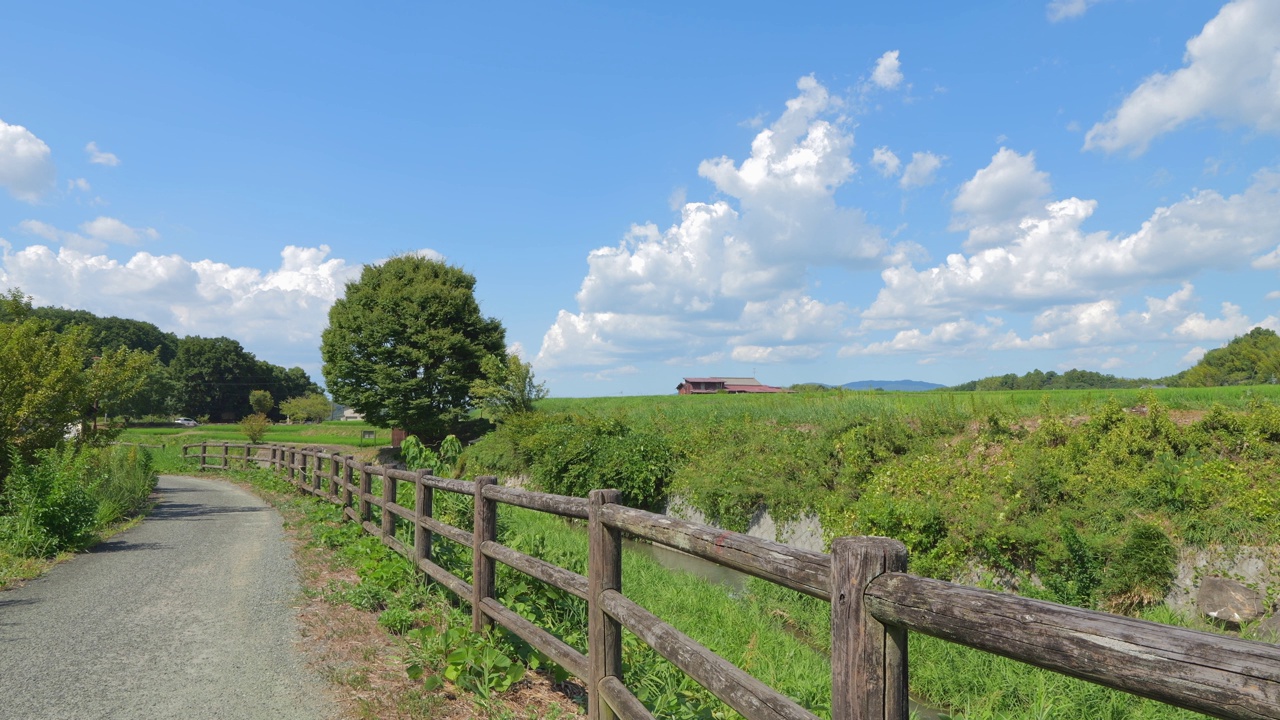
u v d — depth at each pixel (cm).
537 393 3109
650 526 313
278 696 409
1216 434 1045
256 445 2366
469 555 741
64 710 385
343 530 971
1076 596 859
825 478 1366
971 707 605
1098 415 1155
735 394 3688
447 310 3600
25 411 1160
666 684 473
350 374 3625
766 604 905
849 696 187
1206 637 116
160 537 1018
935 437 1362
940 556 988
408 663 468
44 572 764
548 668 472
